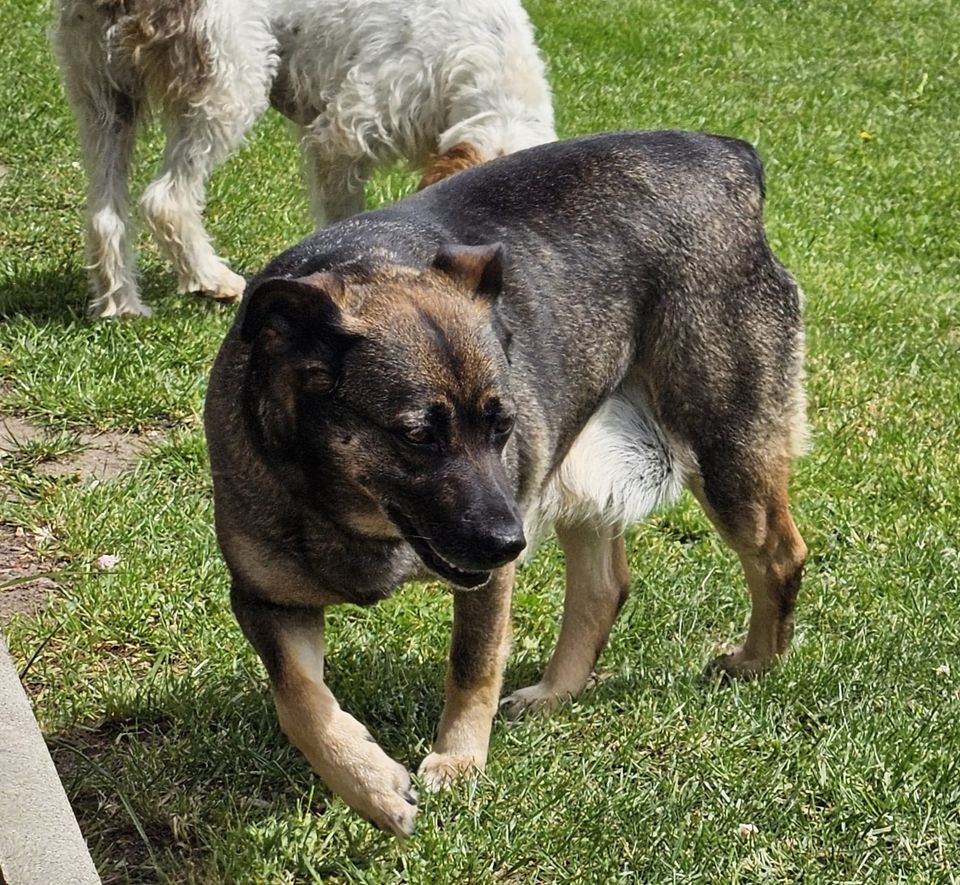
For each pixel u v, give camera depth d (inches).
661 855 144.3
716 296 169.0
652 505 172.2
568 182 165.2
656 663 183.6
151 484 214.5
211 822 144.6
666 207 167.5
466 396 131.6
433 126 283.7
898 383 285.9
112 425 235.3
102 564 191.3
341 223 156.3
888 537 223.1
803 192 431.5
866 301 334.0
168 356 256.2
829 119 526.0
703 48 595.8
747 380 171.8
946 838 150.0
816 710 174.2
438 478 131.0
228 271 295.1
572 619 177.3
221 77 275.1
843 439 256.5
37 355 249.6
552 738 164.4
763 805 153.2
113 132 279.1
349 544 139.7
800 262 360.8
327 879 140.0
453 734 154.7
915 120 546.9
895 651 186.1
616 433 169.3
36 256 301.0
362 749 137.9
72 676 166.9
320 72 287.1
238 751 154.7
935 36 668.7
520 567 202.7
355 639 181.5
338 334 131.3
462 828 144.7
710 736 165.9
